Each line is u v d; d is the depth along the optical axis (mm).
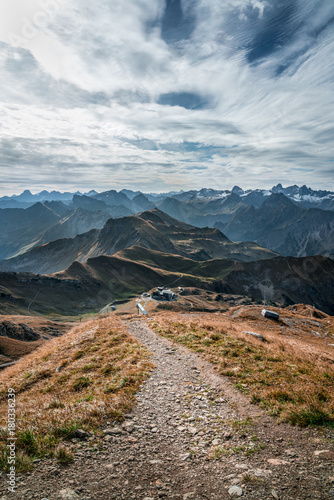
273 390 11469
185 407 10914
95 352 20453
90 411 9938
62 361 19641
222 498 5629
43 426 8875
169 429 9211
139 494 5844
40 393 14680
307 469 6523
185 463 7160
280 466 6730
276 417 9547
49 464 6969
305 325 53281
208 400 11445
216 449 7781
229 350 18250
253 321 53344
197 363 16422
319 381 12664
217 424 9430
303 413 9203
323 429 8445
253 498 5566
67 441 8133
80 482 6234
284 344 24203
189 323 28391
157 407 10977
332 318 71062
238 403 10961
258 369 14562
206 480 6367
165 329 26609
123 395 11812
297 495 5590
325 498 5406
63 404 11305
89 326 30469
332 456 6992
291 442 7930
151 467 6973
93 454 7520
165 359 17594
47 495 5652
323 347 36469
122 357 18094
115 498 5676
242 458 7281
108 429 9008
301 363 16141
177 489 6039
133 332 26500
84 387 13883
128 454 7605
